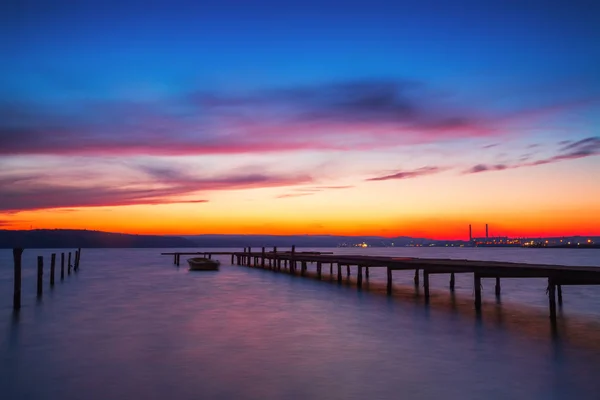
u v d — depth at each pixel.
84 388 9.99
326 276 46.50
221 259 100.75
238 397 9.38
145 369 11.41
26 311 21.92
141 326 17.58
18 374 11.06
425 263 25.45
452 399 9.20
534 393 9.54
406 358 12.44
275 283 38.03
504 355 12.73
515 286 35.19
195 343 14.42
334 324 17.88
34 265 76.06
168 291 31.72
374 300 25.73
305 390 9.79
